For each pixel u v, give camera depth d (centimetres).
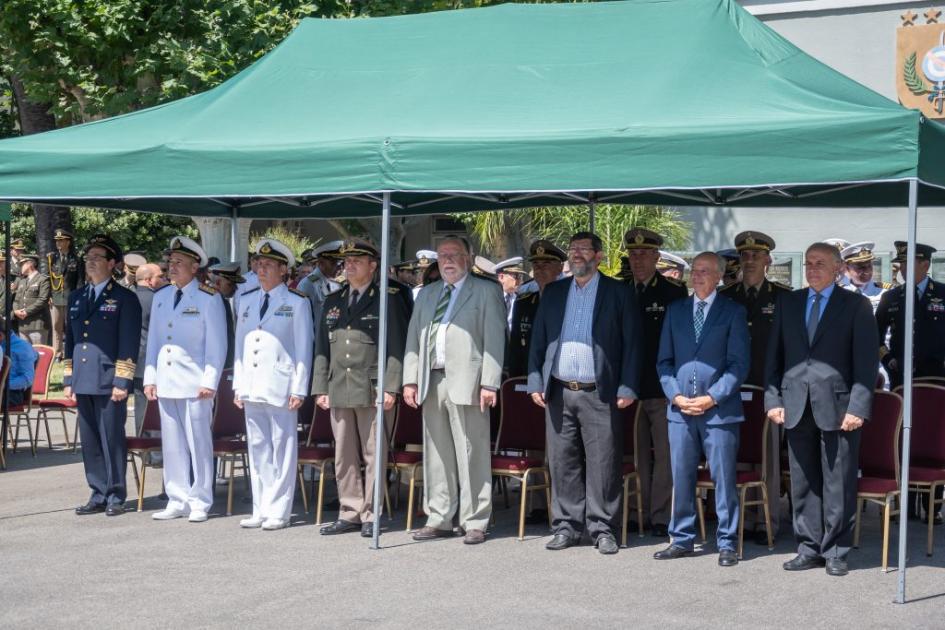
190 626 605
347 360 822
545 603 646
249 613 629
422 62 861
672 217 1636
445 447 820
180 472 897
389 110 791
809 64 800
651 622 608
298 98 842
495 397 799
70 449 1288
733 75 755
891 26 1551
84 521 883
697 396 744
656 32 833
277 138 774
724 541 741
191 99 900
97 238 912
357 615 624
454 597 659
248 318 858
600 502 778
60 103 1420
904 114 640
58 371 1869
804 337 723
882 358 968
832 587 682
